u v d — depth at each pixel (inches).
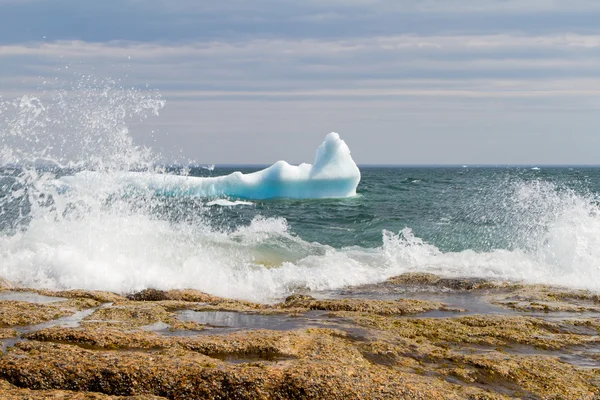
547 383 199.6
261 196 1142.3
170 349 209.6
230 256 446.0
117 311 270.1
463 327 261.3
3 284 337.1
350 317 275.3
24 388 173.9
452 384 195.2
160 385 178.9
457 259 463.2
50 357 189.8
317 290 373.7
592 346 243.9
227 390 177.8
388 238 562.9
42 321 249.0
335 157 1179.3
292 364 195.0
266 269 413.1
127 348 212.4
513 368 209.6
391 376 191.6
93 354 195.0
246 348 213.8
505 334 252.4
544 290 363.9
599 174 2864.2
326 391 177.2
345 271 418.0
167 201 896.9
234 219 788.0
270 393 176.9
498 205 783.7
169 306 295.9
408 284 385.4
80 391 174.6
